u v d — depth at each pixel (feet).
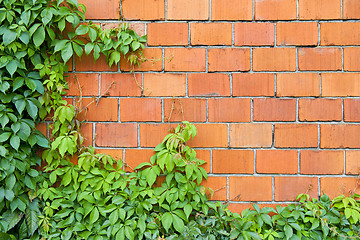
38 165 5.49
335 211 5.32
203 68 5.50
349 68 5.48
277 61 5.49
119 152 5.54
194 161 5.39
